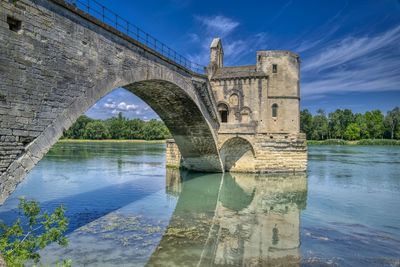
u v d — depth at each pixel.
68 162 48.94
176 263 13.55
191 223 19.22
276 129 40.72
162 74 22.81
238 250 15.09
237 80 41.62
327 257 14.27
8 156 12.21
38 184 30.23
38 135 13.27
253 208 23.03
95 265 13.19
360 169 42.97
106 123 152.75
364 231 17.73
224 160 38.94
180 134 35.41
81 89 15.48
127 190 28.44
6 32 11.88
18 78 12.36
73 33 14.96
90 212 20.89
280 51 41.16
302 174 37.75
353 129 120.94
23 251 10.21
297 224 19.06
